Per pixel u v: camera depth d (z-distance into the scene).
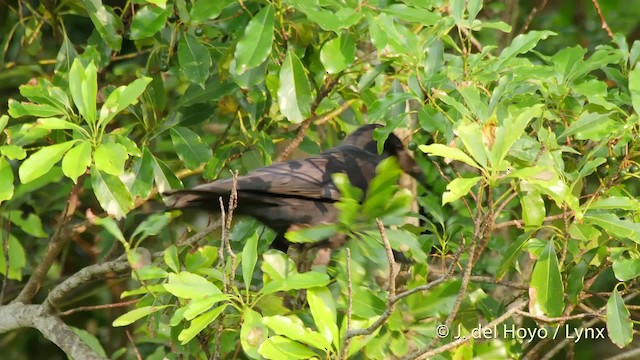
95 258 11.80
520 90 7.92
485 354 7.63
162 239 10.56
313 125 10.22
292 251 8.86
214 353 6.94
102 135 7.35
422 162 9.78
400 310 7.37
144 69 9.34
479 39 11.88
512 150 7.10
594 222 6.96
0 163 7.27
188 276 6.60
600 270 7.71
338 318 7.26
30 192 11.05
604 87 7.90
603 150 7.80
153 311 7.12
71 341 8.54
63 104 7.78
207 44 9.07
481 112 6.97
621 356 8.68
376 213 7.31
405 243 7.38
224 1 8.16
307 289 6.73
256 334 6.46
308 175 8.64
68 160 6.97
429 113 7.85
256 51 7.81
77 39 10.05
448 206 9.57
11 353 11.55
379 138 7.97
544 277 7.04
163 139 10.60
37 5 10.37
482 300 7.83
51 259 9.38
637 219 7.43
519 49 7.95
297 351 6.32
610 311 7.08
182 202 8.02
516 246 7.32
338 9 8.27
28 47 10.55
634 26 13.79
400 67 9.09
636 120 7.25
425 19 7.93
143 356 10.59
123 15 9.10
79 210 11.44
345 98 9.44
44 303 8.81
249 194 8.30
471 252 6.16
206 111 9.10
